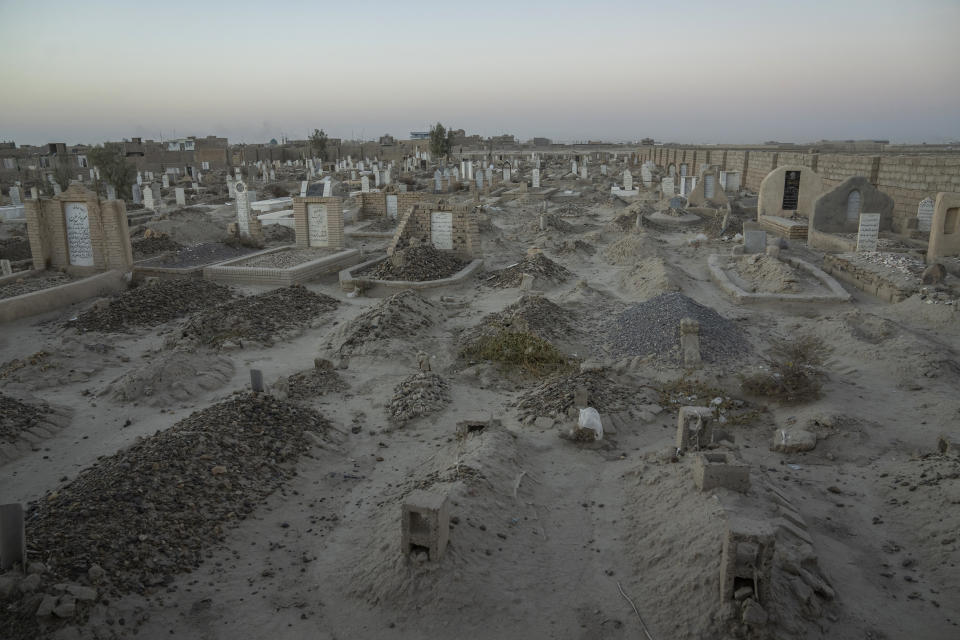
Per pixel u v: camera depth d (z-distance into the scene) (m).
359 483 9.18
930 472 8.56
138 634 6.08
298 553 7.57
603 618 6.51
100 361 13.95
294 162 80.50
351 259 23.86
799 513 7.91
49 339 15.91
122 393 11.93
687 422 8.96
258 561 7.36
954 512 7.59
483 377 12.97
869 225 21.89
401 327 15.12
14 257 26.75
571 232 31.80
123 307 17.14
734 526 6.05
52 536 6.88
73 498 7.75
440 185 46.66
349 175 59.66
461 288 20.59
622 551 7.54
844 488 8.79
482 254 23.97
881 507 8.30
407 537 6.81
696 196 36.66
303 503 8.62
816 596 6.43
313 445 9.94
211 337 15.12
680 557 6.93
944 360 12.71
